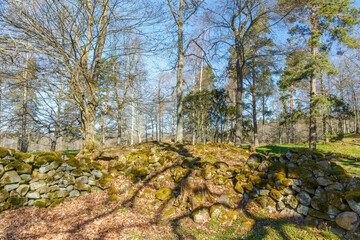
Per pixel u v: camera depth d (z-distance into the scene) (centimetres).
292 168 502
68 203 529
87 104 884
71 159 590
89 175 613
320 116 1659
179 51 1295
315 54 1553
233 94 2241
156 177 686
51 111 852
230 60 1504
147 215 498
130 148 971
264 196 512
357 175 851
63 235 388
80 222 441
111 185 634
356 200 372
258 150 1823
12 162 481
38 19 623
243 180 616
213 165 738
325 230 391
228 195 576
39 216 455
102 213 488
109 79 1023
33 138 1060
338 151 1614
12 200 457
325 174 459
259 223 445
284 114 1983
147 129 3309
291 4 1062
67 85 683
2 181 454
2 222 409
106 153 823
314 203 428
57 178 538
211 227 438
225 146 1091
